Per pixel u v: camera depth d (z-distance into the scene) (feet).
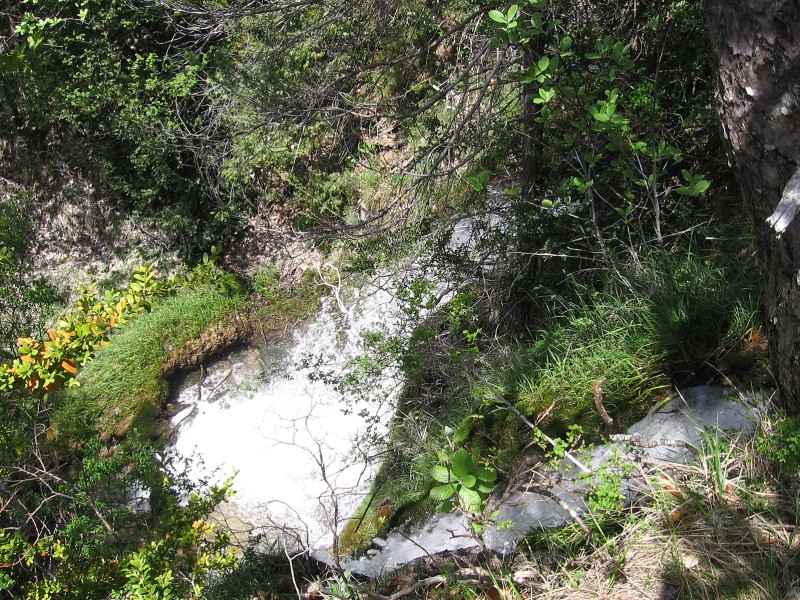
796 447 9.68
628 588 9.61
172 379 32.83
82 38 33.14
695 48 18.24
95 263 38.75
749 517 9.82
